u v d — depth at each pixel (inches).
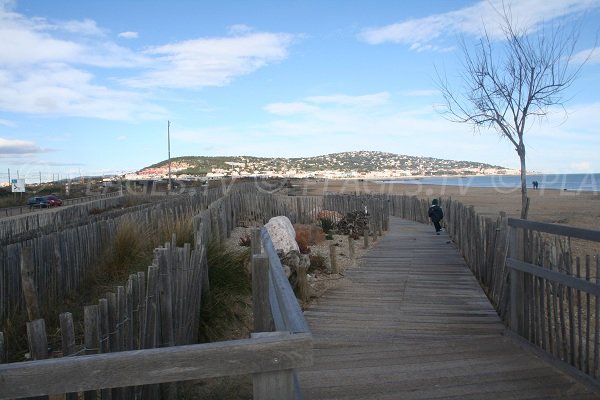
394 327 248.7
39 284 264.7
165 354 75.3
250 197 737.0
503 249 271.0
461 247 498.9
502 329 239.5
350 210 911.7
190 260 207.9
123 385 74.6
